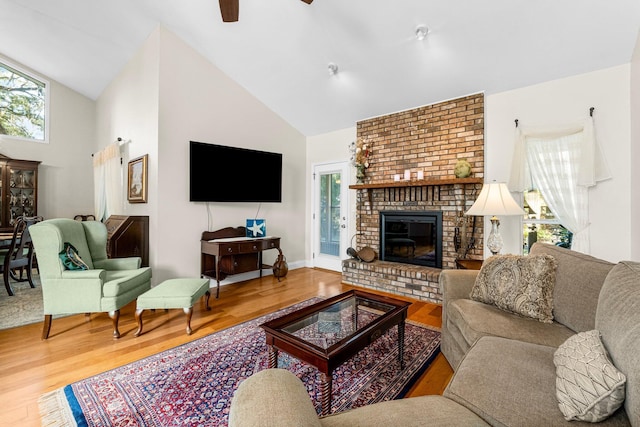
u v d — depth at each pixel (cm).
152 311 301
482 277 201
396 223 412
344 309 211
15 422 147
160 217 344
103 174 492
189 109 367
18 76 518
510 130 327
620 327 100
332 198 495
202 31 337
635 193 255
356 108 418
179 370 194
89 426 145
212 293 363
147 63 367
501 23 253
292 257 502
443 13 255
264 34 322
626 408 84
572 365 101
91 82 528
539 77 301
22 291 364
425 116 384
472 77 319
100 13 350
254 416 69
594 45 256
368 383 182
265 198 439
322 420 89
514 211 258
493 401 102
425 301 342
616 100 270
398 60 317
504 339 143
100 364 201
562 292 167
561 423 91
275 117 470
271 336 162
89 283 235
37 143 531
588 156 279
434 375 192
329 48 322
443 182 344
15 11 374
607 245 276
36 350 219
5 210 480
